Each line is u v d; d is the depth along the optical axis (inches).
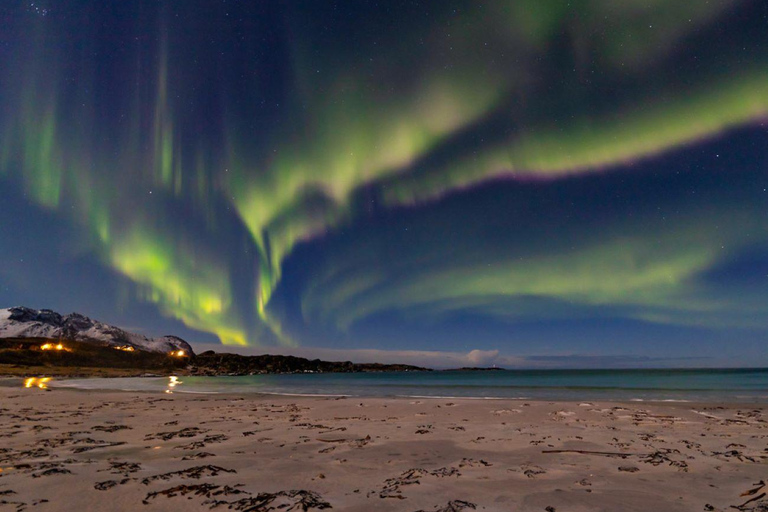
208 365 4904.0
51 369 2819.9
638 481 186.4
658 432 321.7
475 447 267.3
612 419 398.3
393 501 158.1
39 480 183.5
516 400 635.5
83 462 219.9
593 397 705.0
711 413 441.4
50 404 591.8
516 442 282.8
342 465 218.7
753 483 181.3
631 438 295.1
